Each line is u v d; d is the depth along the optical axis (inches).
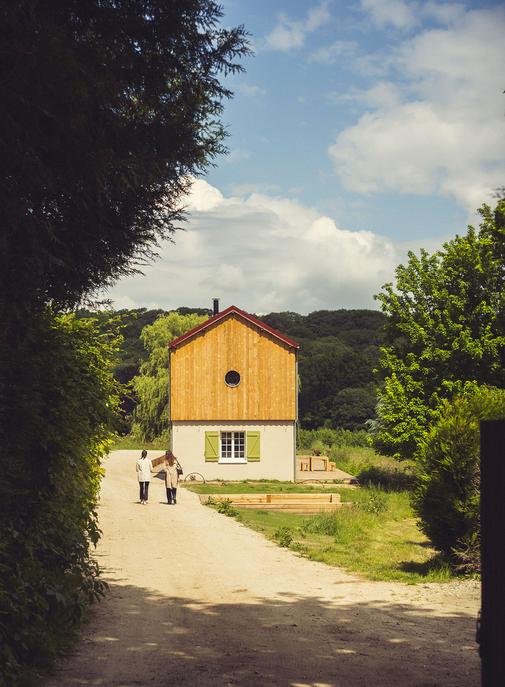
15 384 311.9
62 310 339.6
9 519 303.0
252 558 631.8
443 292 1290.6
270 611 430.9
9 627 274.7
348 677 296.0
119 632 369.1
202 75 291.3
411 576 556.7
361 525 855.7
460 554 560.4
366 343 4220.0
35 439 321.4
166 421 2150.6
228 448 1550.2
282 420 1540.4
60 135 246.5
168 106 290.5
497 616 189.0
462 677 297.7
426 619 412.2
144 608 431.2
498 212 302.2
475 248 1282.0
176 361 1537.9
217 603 452.8
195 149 300.5
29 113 234.1
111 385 489.4
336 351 3501.5
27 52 219.5
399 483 1385.3
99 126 259.1
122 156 273.7
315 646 348.8
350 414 3149.6
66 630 341.7
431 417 1278.3
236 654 331.6
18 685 263.1
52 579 324.5
